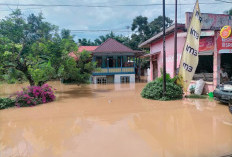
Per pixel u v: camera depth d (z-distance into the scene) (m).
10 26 11.04
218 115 6.48
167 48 14.53
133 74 19.69
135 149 3.96
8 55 10.15
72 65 12.37
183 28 11.80
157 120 6.10
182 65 9.52
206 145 4.09
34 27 17.62
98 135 4.85
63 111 7.70
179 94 9.49
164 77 9.29
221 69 10.87
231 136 4.58
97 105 8.80
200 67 12.88
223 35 8.53
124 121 6.09
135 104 8.73
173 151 3.83
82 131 5.20
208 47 10.57
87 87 16.66
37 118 6.67
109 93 12.70
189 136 4.64
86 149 4.01
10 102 8.73
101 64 20.05
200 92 10.45
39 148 4.14
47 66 10.68
